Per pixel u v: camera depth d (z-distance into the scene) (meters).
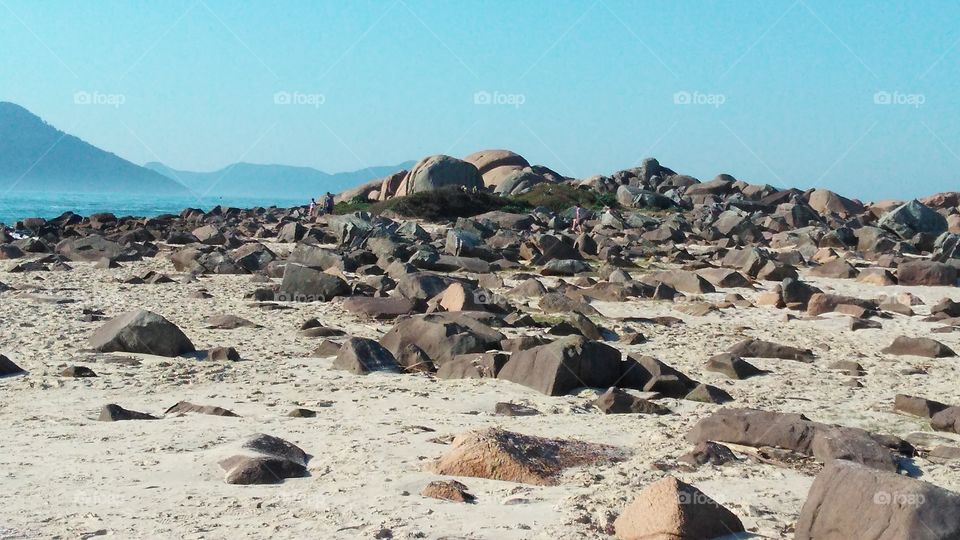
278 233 43.16
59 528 6.80
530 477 8.41
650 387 13.38
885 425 11.80
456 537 6.73
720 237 42.94
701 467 9.12
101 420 10.77
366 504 7.52
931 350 17.17
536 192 62.09
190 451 9.24
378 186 73.00
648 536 6.75
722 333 19.19
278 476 8.29
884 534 6.23
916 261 30.95
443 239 39.16
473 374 14.00
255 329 18.20
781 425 9.92
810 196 65.31
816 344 18.23
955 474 9.27
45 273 27.52
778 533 7.09
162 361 14.74
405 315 19.50
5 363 13.52
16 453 9.09
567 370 13.08
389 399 12.32
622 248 35.12
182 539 6.59
